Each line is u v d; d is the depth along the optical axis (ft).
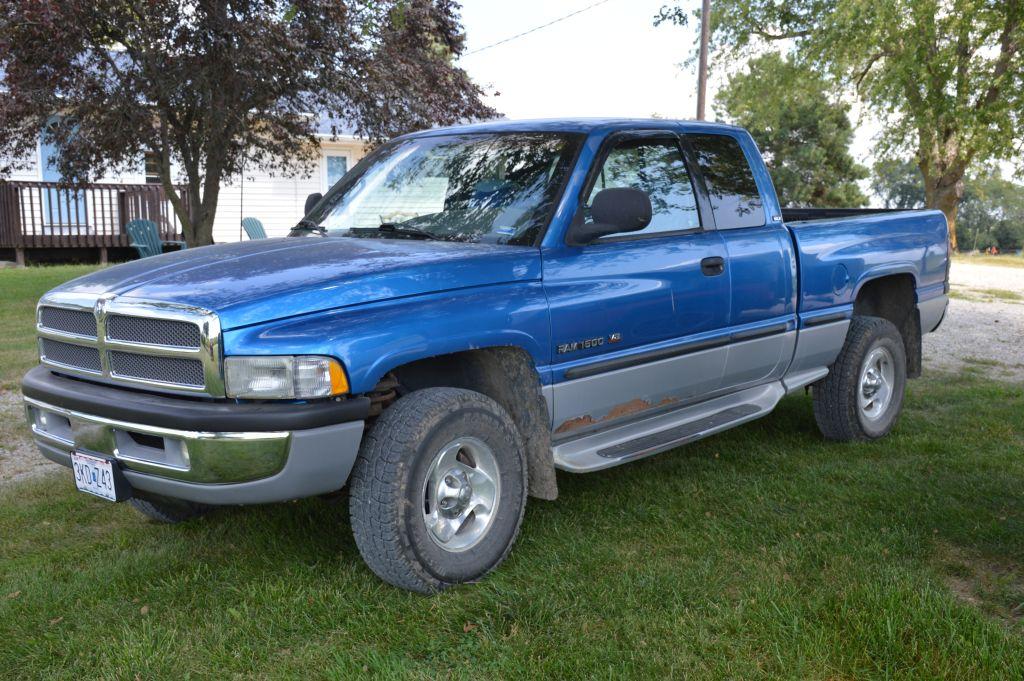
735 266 15.29
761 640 10.04
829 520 13.60
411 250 12.17
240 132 37.86
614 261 13.41
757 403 16.44
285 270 11.23
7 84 35.04
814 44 84.64
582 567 12.08
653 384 14.26
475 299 11.62
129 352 10.93
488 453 11.88
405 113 38.27
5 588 11.67
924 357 29.43
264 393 10.20
